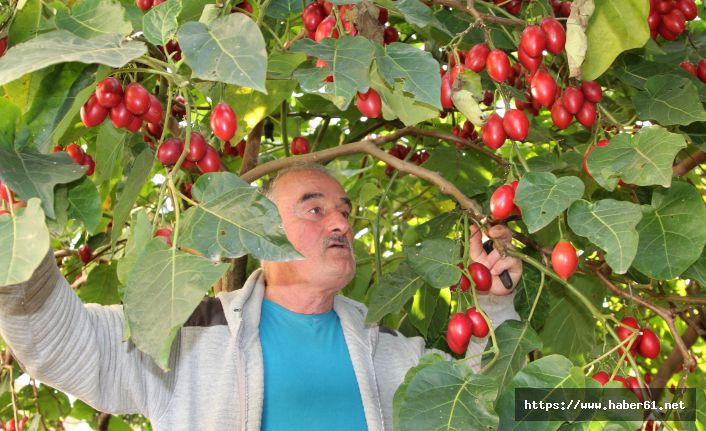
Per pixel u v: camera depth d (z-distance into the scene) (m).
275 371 2.70
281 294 2.83
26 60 1.70
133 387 2.53
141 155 2.23
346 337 2.81
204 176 1.92
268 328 2.78
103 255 3.93
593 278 3.41
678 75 2.84
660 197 2.54
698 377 4.24
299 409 2.67
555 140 3.22
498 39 3.03
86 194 2.19
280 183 2.88
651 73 3.00
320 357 2.76
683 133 2.88
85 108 2.22
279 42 2.55
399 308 2.76
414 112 2.51
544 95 2.41
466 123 3.63
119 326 2.54
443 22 3.03
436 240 2.63
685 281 4.71
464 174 3.93
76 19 2.08
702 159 3.19
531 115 3.44
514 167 2.38
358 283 3.98
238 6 2.77
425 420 2.14
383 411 2.87
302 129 5.24
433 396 2.17
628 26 2.47
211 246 1.80
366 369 2.75
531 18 2.46
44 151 2.05
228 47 1.78
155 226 1.97
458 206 3.20
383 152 2.85
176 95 3.22
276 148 4.66
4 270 1.60
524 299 3.15
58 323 2.24
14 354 2.24
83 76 2.18
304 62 2.61
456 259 2.58
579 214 2.17
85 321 2.39
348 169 4.77
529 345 2.55
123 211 2.30
